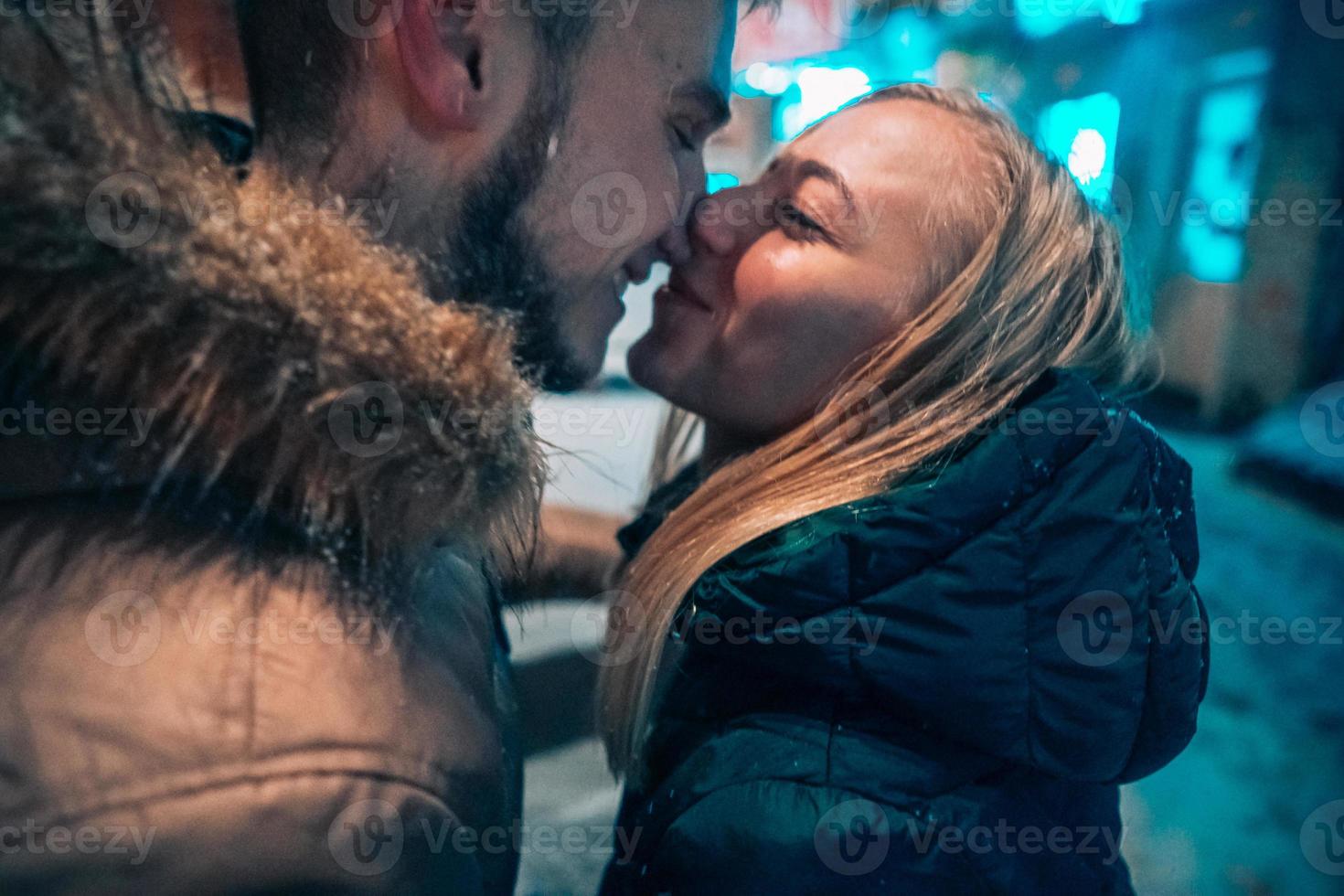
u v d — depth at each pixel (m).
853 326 0.94
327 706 0.50
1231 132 6.13
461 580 0.73
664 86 0.85
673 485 1.30
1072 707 0.80
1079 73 6.93
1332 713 2.71
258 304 0.50
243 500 0.55
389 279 0.58
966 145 0.96
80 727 0.45
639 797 0.94
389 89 0.72
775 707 0.86
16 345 0.49
